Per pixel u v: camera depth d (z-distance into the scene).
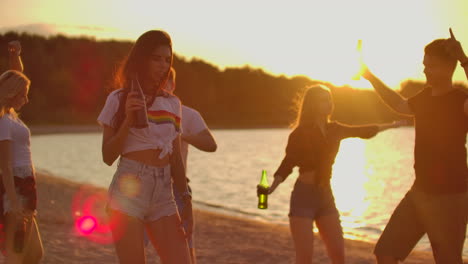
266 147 71.06
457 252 4.38
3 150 4.52
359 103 96.81
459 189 4.34
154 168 3.86
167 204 3.94
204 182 27.06
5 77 4.62
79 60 129.25
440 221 4.36
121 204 3.79
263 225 12.01
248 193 22.23
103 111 3.86
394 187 25.47
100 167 33.28
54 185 16.83
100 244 8.38
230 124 171.75
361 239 12.13
